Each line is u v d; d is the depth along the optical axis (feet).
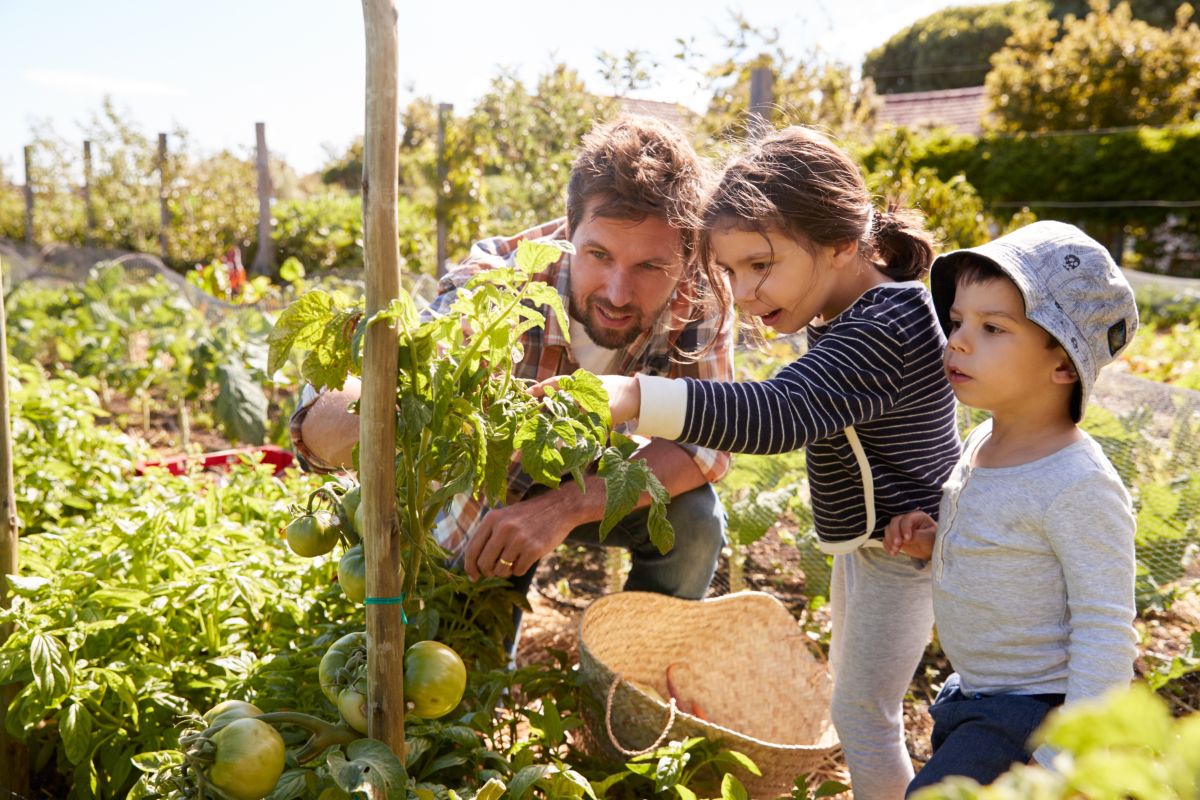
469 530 8.69
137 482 10.87
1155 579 10.75
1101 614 5.23
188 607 7.20
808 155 5.97
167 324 21.61
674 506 8.68
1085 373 5.45
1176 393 11.91
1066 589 5.49
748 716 8.86
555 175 26.78
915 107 76.33
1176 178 50.08
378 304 4.29
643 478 4.67
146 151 54.80
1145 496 11.06
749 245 5.93
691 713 8.33
